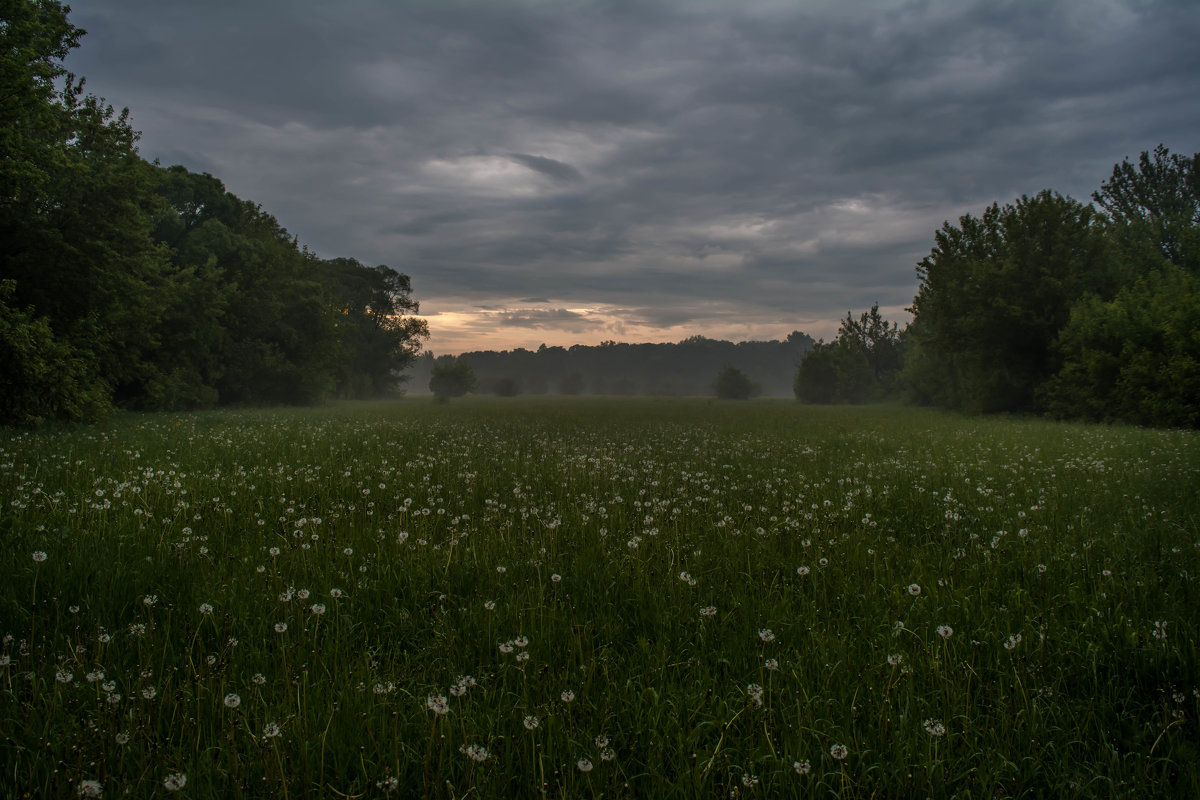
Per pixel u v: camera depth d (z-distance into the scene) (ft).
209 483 25.61
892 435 59.41
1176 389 71.20
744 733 8.89
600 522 20.58
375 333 241.76
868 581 14.78
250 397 123.75
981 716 9.18
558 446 45.60
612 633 12.05
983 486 27.43
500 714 9.05
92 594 12.91
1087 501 23.86
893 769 7.86
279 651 10.75
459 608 12.97
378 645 11.37
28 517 18.11
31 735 8.07
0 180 50.78
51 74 50.11
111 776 7.51
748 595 14.03
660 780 7.70
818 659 10.57
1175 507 22.08
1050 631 11.75
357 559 16.06
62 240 57.47
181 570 14.47
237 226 135.44
